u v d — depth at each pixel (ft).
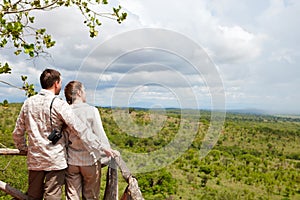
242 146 169.99
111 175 9.47
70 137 8.86
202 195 112.06
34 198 9.03
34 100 8.73
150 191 78.79
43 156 8.52
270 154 179.63
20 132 8.97
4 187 9.36
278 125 226.79
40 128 8.58
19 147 9.25
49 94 8.77
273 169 167.12
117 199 9.43
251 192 134.41
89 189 9.31
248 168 155.63
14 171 19.47
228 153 156.76
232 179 142.31
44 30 11.90
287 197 138.41
